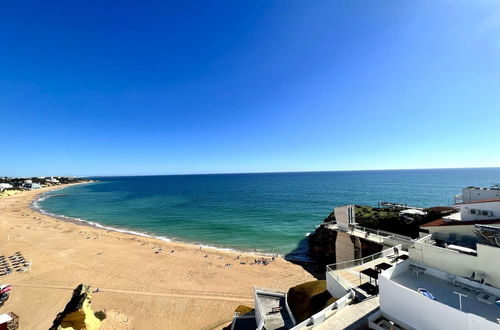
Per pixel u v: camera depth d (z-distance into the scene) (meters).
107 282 30.28
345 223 31.58
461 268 11.81
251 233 55.53
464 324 8.42
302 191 141.00
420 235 19.98
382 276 11.34
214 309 24.45
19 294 27.25
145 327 21.91
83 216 78.94
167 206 98.19
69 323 19.64
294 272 33.75
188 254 41.12
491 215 17.52
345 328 11.56
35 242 46.44
